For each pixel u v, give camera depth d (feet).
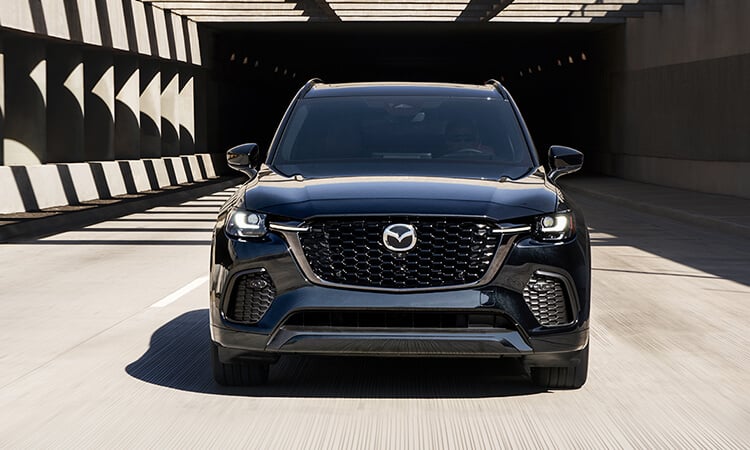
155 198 81.20
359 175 20.68
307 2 90.94
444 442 16.80
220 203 83.20
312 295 18.47
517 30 126.72
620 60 117.08
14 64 72.69
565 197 20.25
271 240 18.81
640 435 17.34
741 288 35.55
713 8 86.33
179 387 20.59
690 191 90.58
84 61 88.48
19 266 41.68
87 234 56.59
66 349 24.58
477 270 18.58
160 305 31.27
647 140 106.73
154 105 103.04
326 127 23.57
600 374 21.98
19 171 66.03
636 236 55.26
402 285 18.47
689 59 92.84
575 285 19.03
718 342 25.71
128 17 88.58
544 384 20.57
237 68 140.26
